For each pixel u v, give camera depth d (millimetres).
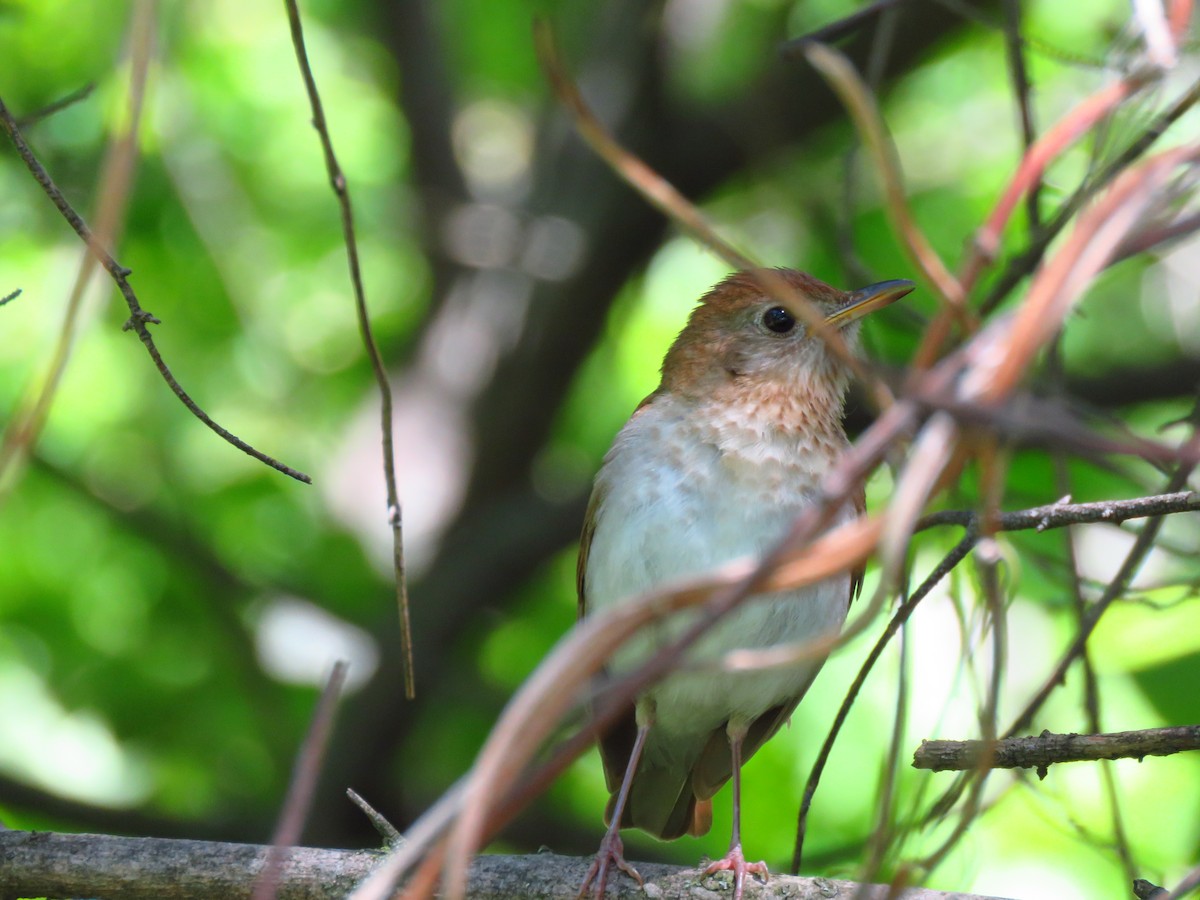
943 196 13312
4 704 12500
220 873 6156
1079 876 9664
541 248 13383
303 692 12977
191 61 13375
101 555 13250
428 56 14461
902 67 12133
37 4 11844
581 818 13117
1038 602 9773
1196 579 6719
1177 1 4078
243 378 14102
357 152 14469
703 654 7301
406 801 13039
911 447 4570
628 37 13477
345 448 14539
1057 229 6465
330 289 14852
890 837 4730
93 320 11195
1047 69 11930
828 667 11336
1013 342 3525
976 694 5117
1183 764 9594
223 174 13734
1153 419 13039
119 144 4184
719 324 7727
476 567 13047
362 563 13633
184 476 13695
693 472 7410
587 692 3797
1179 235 3922
